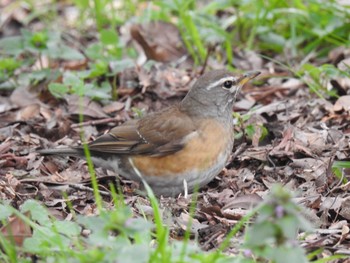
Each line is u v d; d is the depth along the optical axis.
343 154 13.36
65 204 12.14
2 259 9.68
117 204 10.63
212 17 18.86
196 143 12.25
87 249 9.90
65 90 15.62
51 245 9.74
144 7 21.00
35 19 21.67
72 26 20.80
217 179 13.23
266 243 8.82
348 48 17.25
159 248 8.96
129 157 12.49
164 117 12.53
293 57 17.81
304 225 8.03
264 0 18.86
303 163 13.20
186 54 18.27
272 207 8.11
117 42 16.98
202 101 12.53
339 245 10.66
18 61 17.64
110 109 15.79
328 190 12.38
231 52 17.69
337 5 17.83
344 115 14.76
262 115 15.20
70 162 13.88
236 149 14.01
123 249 8.64
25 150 14.12
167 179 12.40
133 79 16.67
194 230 11.09
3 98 16.47
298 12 18.14
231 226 11.24
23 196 12.38
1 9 22.19
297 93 16.12
